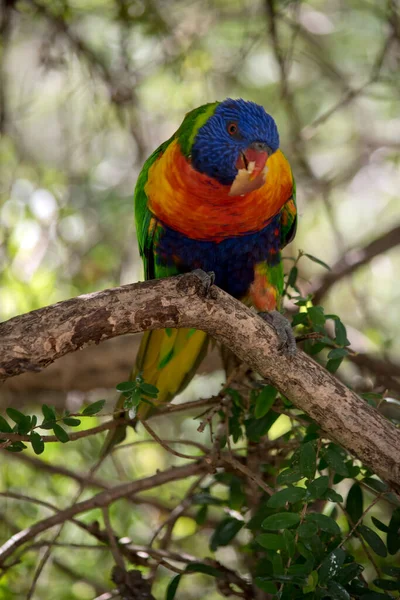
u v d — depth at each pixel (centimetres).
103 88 1240
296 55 1251
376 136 1362
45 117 1445
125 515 929
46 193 1126
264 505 661
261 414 631
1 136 1121
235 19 1223
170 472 729
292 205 766
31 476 950
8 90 1322
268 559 623
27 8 1074
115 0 1074
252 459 716
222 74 1205
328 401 575
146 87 1252
